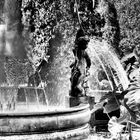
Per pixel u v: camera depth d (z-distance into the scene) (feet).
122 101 23.66
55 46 63.10
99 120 30.58
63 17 66.44
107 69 39.93
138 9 64.49
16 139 19.54
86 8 37.96
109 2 57.11
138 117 22.68
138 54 30.30
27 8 61.00
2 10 51.52
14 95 31.48
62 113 20.95
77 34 29.91
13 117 19.66
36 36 62.13
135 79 23.30
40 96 34.30
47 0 66.59
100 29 44.29
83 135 22.68
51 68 56.34
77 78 29.50
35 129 19.98
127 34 59.93
